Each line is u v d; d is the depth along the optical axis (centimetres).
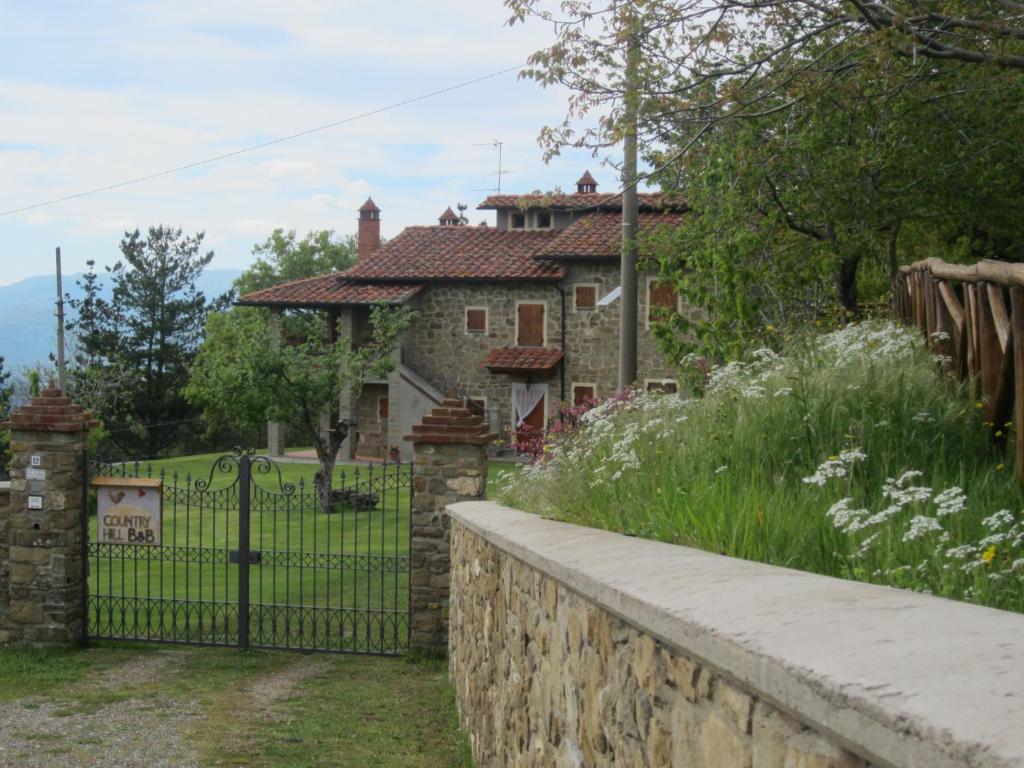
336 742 835
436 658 1138
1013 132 1164
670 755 226
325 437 3525
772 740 166
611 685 280
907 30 838
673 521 366
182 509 2256
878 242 1328
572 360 3291
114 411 4744
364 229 4172
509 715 504
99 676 1078
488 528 530
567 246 3250
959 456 419
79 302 5400
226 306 5759
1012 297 399
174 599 1202
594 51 980
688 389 832
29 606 1197
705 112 1019
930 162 1191
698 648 185
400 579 1522
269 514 2144
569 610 342
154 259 5456
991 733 102
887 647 140
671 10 947
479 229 3659
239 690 1021
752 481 376
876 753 120
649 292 3170
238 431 4844
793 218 1272
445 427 1141
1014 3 806
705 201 1214
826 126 1167
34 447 1193
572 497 542
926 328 710
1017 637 135
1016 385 394
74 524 1205
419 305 3428
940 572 267
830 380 492
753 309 1141
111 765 788
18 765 791
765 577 215
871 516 299
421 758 783
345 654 1170
